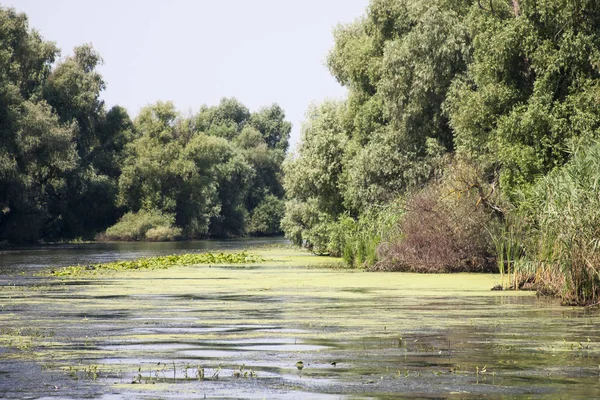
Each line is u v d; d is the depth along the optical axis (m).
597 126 32.25
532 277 26.95
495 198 34.00
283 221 61.84
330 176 51.34
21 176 77.19
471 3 42.44
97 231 104.94
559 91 34.03
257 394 10.88
